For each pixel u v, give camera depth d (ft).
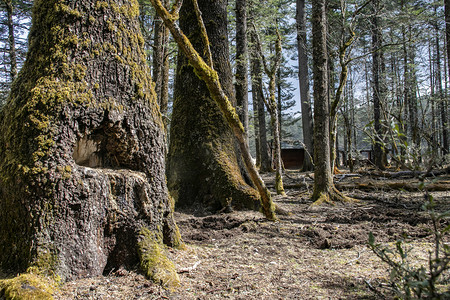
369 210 21.62
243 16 30.07
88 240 9.22
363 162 58.59
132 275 9.53
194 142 22.89
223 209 20.71
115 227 9.91
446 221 16.42
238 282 9.40
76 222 9.03
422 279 5.66
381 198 26.35
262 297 8.44
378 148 50.37
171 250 11.28
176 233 11.94
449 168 32.81
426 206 5.59
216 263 11.18
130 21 10.99
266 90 27.86
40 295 7.61
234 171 21.86
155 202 10.91
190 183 22.47
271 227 16.70
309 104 60.85
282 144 91.09
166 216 11.55
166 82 34.09
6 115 9.55
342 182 34.40
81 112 9.41
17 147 8.89
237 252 12.67
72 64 9.60
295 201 26.09
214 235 15.39
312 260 11.63
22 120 8.96
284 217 19.48
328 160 25.44
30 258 8.45
